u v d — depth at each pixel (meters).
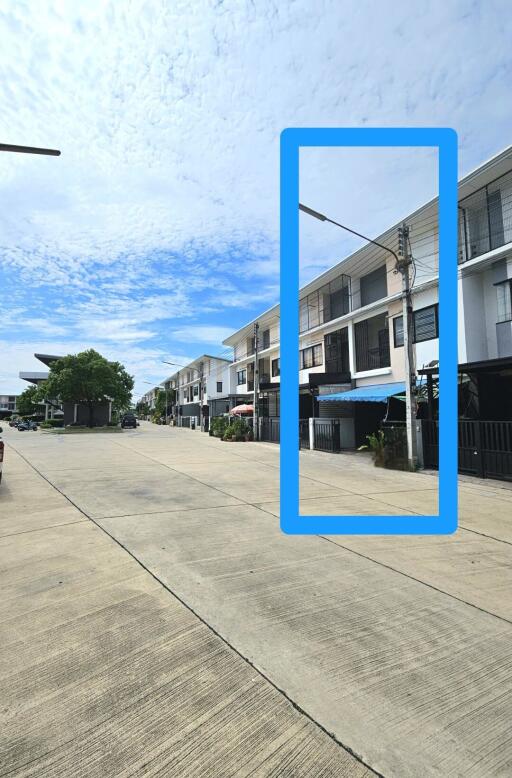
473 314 13.48
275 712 2.41
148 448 18.45
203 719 2.35
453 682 2.70
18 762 2.05
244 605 3.69
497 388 11.90
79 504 7.34
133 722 2.32
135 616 3.47
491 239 13.35
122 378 39.69
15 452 16.55
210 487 9.09
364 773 2.02
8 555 4.89
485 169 12.38
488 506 7.55
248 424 24.33
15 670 2.77
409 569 4.61
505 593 4.04
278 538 5.59
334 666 2.84
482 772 2.04
